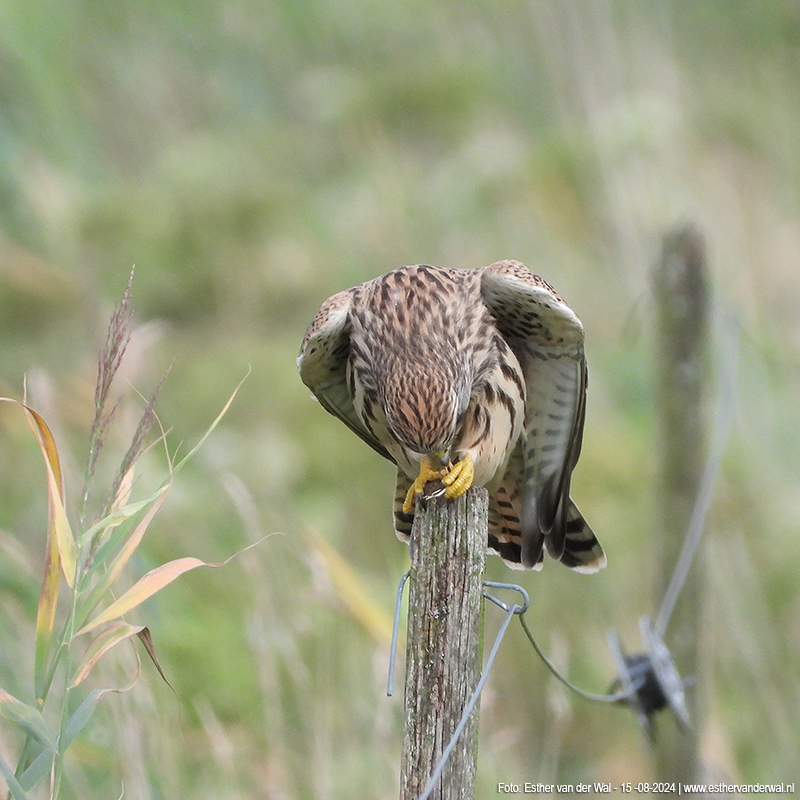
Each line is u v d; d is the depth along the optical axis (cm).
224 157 1894
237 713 956
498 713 1090
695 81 2206
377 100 1991
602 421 1459
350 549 1262
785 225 1861
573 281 1688
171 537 1126
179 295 1728
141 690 809
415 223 1792
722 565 1127
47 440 597
